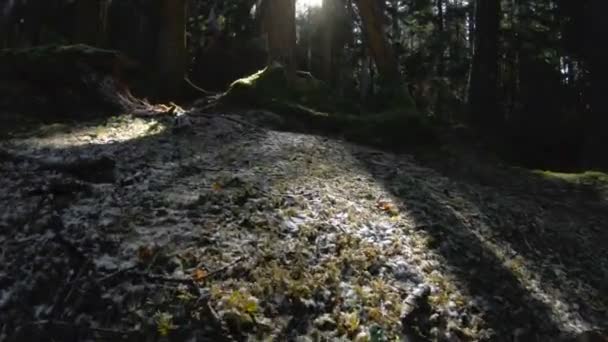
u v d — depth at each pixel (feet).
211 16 74.38
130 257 14.52
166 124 30.68
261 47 68.64
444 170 31.89
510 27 73.56
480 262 19.77
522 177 33.83
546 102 64.34
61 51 34.09
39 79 32.96
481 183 31.35
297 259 16.08
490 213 25.11
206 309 12.95
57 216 15.78
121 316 12.64
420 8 92.84
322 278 15.52
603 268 23.70
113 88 35.09
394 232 19.74
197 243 15.69
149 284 13.56
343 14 87.66
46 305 12.92
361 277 16.20
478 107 52.60
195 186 19.88
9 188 17.80
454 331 15.30
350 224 19.27
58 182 17.93
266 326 13.12
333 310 14.46
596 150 48.91
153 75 43.14
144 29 59.31
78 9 50.88
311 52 88.33
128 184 19.36
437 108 79.56
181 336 12.37
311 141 29.66
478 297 17.38
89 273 13.64
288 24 39.50
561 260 23.16
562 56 64.95
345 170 25.77
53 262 13.97
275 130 32.01
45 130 28.40
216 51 68.28
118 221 16.22
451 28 102.22
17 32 59.16
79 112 32.76
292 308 14.01
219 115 31.60
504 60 76.95
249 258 15.44
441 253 19.39
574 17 58.13
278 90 36.19
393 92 39.52
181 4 43.57
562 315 18.48
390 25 100.37
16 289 13.16
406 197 23.85
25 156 21.04
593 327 18.57
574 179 34.55
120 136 27.81
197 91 43.65
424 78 84.99
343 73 91.61
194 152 24.68
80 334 12.17
